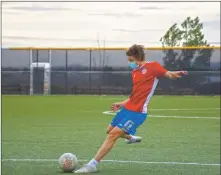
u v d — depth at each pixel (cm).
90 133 2259
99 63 5788
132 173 1316
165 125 2656
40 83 5875
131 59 1292
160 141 1975
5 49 5831
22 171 1329
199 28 6444
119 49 5731
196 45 6425
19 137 2095
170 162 1488
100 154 1307
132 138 1381
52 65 5841
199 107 4025
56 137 2103
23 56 5847
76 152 1695
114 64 5762
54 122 2789
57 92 5859
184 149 1764
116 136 1295
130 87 5753
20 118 3027
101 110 3678
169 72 1264
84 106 4081
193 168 1395
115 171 1338
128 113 1284
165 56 5634
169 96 5578
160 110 3719
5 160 1503
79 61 5819
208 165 1442
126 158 1552
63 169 1312
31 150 1727
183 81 5653
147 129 2448
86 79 5816
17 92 5859
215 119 3041
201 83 5634
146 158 1559
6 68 5838
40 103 4434
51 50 5831
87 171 1299
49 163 1449
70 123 2733
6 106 4059
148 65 1276
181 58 5631
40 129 2427
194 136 2161
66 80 5844
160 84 5656
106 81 5788
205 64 5625
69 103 4441
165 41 6438
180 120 2959
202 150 1744
